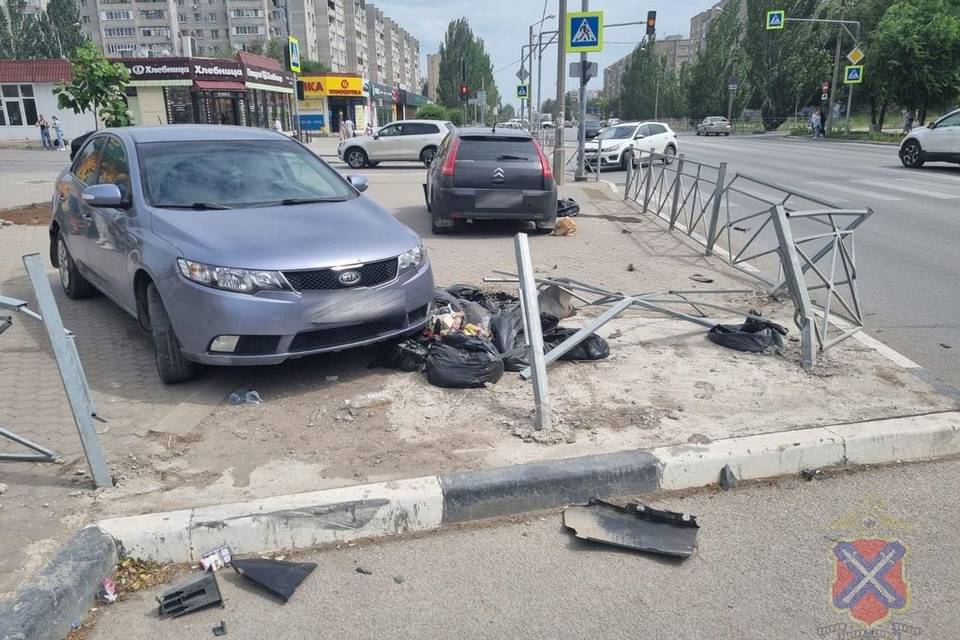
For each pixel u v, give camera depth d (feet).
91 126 136.05
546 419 13.43
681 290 23.75
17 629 8.48
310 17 342.03
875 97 141.38
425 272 16.98
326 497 11.16
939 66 115.03
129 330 20.01
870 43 129.70
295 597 9.80
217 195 17.81
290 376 16.39
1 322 12.21
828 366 16.83
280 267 14.69
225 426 13.92
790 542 10.97
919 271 28.09
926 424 13.64
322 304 14.97
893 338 19.92
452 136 35.68
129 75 46.24
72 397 11.20
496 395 15.19
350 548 10.91
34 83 132.57
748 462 12.64
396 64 535.60
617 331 19.40
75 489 11.66
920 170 68.44
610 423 13.85
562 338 17.52
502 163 33.27
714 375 16.33
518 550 10.84
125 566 10.30
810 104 217.56
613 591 9.90
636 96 325.21
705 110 238.27
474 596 9.80
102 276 19.29
